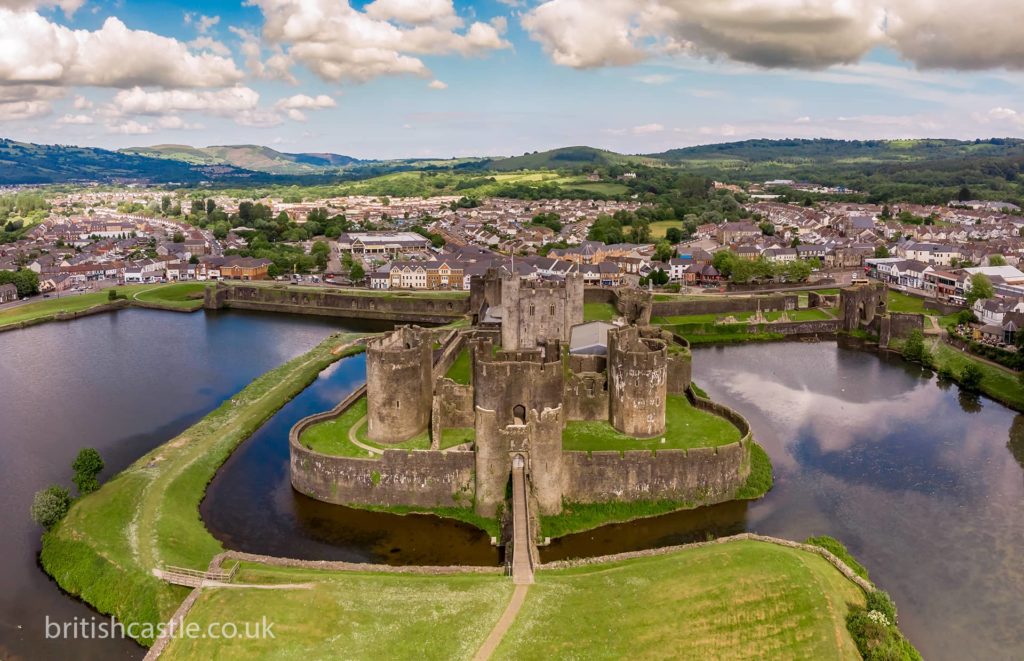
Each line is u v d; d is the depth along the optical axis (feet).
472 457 328.29
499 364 339.57
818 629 230.27
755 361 629.10
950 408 495.00
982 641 249.55
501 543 303.48
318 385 549.54
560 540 311.47
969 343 620.49
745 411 483.51
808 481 374.22
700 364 616.80
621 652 216.33
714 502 343.67
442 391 383.24
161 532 303.68
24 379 583.99
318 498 347.36
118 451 427.33
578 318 552.00
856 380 566.36
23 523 338.54
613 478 333.21
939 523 331.16
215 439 417.90
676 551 278.87
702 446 357.00
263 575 261.85
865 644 226.99
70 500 333.62
